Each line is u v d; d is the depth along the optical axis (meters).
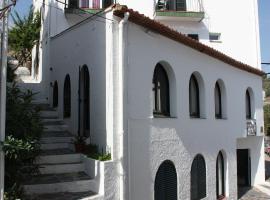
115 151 9.09
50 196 8.32
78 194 8.57
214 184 13.48
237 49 20.52
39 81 17.83
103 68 9.75
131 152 9.45
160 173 10.63
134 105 9.67
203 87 13.27
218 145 14.05
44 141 10.99
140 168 9.72
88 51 10.74
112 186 8.85
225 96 15.05
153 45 10.53
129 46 9.60
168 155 10.88
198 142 12.55
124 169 9.10
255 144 18.84
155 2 19.86
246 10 20.86
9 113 7.67
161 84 11.41
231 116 15.36
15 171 7.59
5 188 7.46
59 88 13.38
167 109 11.53
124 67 9.39
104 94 9.64
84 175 9.38
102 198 8.56
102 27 9.88
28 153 7.50
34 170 8.20
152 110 10.34
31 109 8.43
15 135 7.58
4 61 7.01
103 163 8.71
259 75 18.34
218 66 14.38
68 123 12.26
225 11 20.66
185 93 11.97
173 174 11.17
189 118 12.09
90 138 10.32
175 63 11.52
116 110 9.25
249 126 17.03
